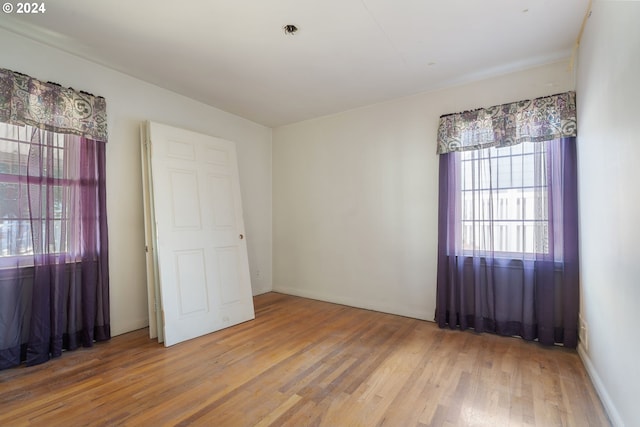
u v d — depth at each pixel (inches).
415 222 136.6
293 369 90.2
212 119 151.3
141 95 123.3
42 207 95.0
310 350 103.3
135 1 77.1
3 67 89.9
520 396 76.5
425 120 134.3
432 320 132.1
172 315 110.8
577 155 100.1
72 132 101.4
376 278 147.5
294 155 177.8
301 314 142.5
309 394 77.5
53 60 100.0
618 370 63.4
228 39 94.5
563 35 92.0
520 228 111.0
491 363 93.7
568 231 101.3
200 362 94.5
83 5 78.7
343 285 158.2
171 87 129.8
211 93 135.7
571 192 100.9
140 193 122.8
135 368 90.3
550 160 105.3
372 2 77.7
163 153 119.7
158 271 112.3
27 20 85.4
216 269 129.1
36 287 92.7
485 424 66.5
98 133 108.2
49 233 95.8
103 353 100.3
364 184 151.5
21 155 91.7
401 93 135.3
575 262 100.3
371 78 120.7
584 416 68.9
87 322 104.0
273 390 79.3
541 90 109.7
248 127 171.9
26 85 91.5
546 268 105.0
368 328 123.8
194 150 130.6
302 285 174.1
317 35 92.4
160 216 115.0
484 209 117.2
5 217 88.9
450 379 84.6
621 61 58.4
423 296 134.6
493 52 101.7
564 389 79.4
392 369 90.3
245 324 129.6
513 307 113.4
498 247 114.7
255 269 176.2
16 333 90.0
